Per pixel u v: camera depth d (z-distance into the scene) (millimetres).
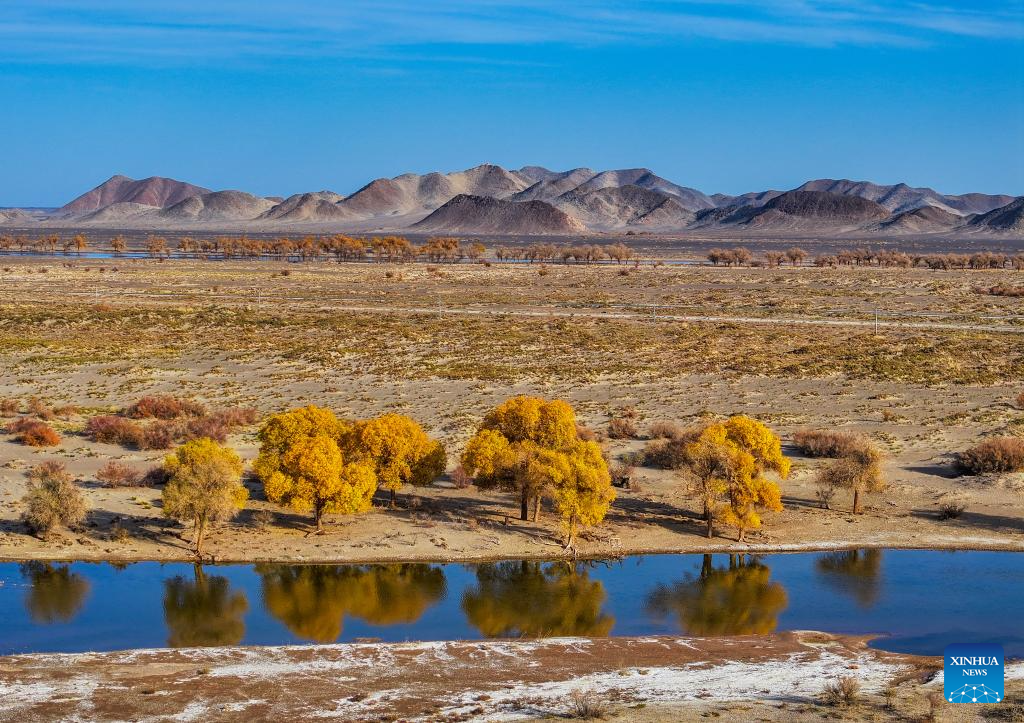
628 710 40250
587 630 53719
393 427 72312
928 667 46719
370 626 53906
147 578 60219
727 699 41750
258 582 60062
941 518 72500
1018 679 44594
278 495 65875
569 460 67188
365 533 67438
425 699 42281
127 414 104562
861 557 65750
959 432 98875
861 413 107625
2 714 40594
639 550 66188
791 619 55219
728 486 68625
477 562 64125
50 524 65625
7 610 54875
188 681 44719
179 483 62875
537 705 41219
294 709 41281
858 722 38562
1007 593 59188
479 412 106875
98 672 45812
